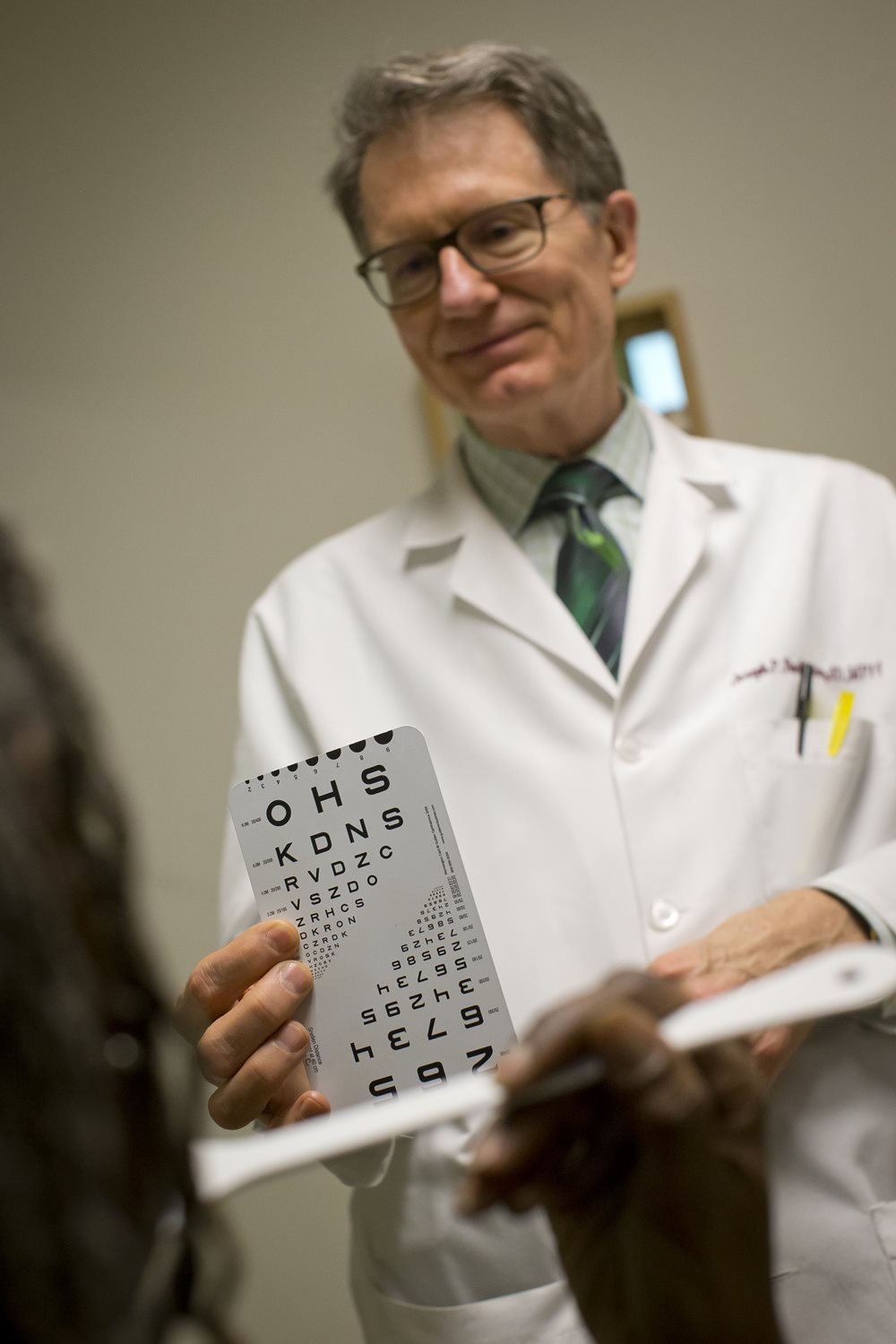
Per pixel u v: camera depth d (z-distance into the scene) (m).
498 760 1.20
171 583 1.95
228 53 1.98
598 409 1.30
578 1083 0.48
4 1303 0.34
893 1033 1.10
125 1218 0.37
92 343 1.98
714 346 1.89
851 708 1.20
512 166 1.20
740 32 1.91
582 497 1.30
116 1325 0.36
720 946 1.01
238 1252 0.44
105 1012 0.41
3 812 0.37
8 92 2.01
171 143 1.99
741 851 1.14
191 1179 0.43
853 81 1.89
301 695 1.28
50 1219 0.35
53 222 2.00
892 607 1.25
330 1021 0.97
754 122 1.90
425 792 0.96
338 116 1.32
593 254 1.25
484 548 1.30
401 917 0.96
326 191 1.37
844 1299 1.04
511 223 1.19
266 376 1.96
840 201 1.89
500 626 1.26
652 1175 0.49
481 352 1.21
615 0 1.93
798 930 1.03
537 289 1.19
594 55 1.93
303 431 1.95
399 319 1.26
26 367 1.99
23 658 0.41
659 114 1.91
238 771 1.32
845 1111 1.09
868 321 1.88
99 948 0.41
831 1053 1.10
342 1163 1.09
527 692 1.22
